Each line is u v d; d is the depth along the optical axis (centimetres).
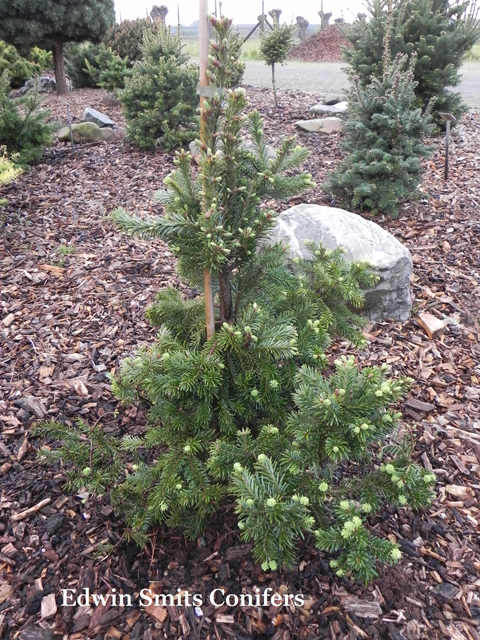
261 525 162
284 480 177
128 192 601
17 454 256
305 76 1334
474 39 703
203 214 162
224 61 155
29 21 984
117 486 204
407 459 193
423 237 478
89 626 184
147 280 422
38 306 387
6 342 346
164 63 739
